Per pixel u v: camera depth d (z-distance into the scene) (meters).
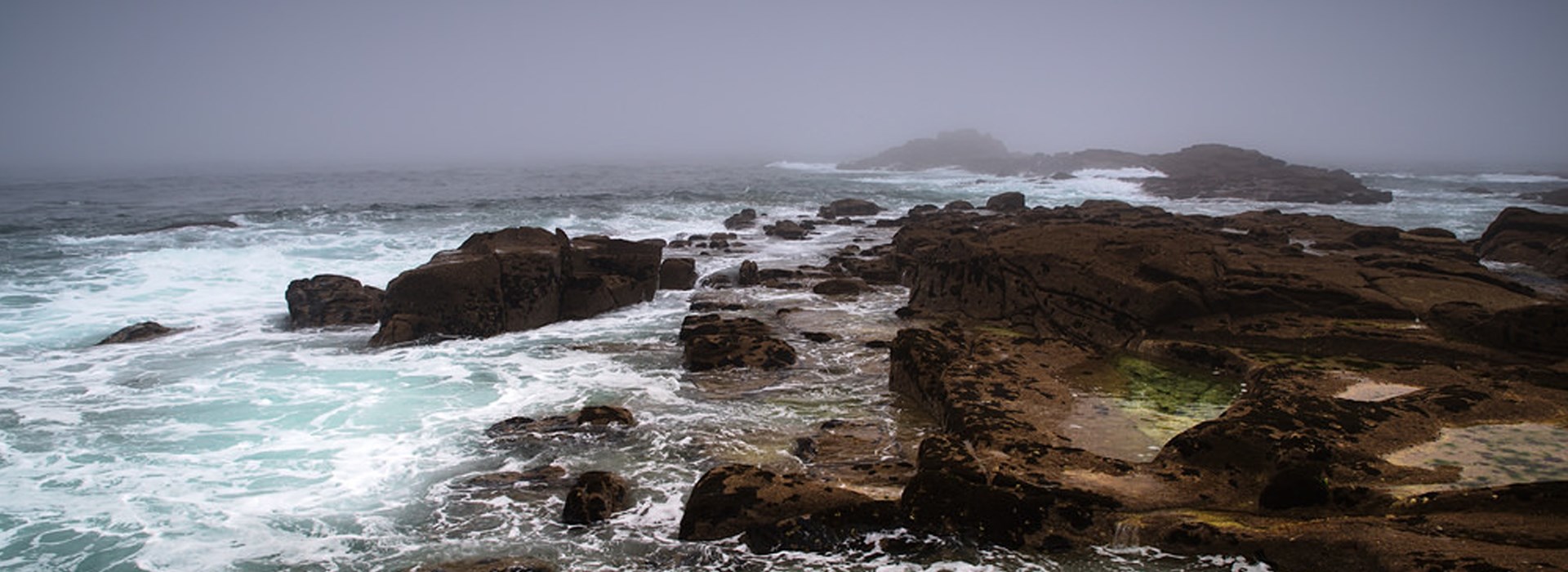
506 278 16.12
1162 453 8.02
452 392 11.84
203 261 21.50
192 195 43.41
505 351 14.38
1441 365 11.40
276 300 18.38
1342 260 17.61
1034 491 7.09
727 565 6.81
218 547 7.18
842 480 8.44
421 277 15.34
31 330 15.40
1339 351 12.45
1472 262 21.31
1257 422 7.96
